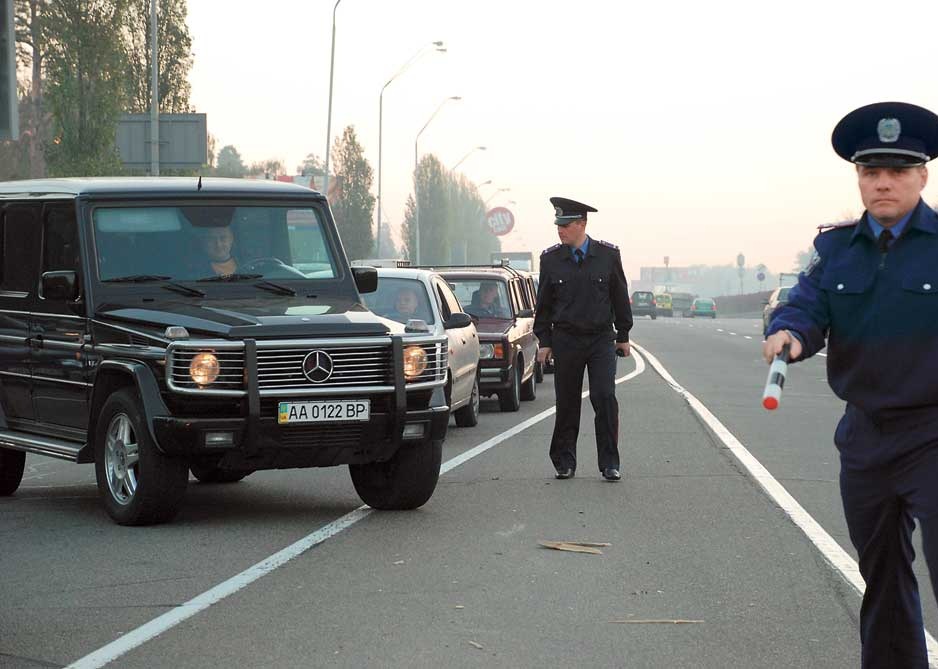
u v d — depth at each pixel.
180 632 8.02
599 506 12.85
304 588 9.23
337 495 13.66
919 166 5.81
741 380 32.62
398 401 11.71
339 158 138.25
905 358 5.83
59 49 61.66
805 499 13.35
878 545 6.13
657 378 33.25
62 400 12.98
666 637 7.92
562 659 7.43
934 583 5.84
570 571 9.82
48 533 11.45
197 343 11.34
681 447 17.92
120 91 61.81
